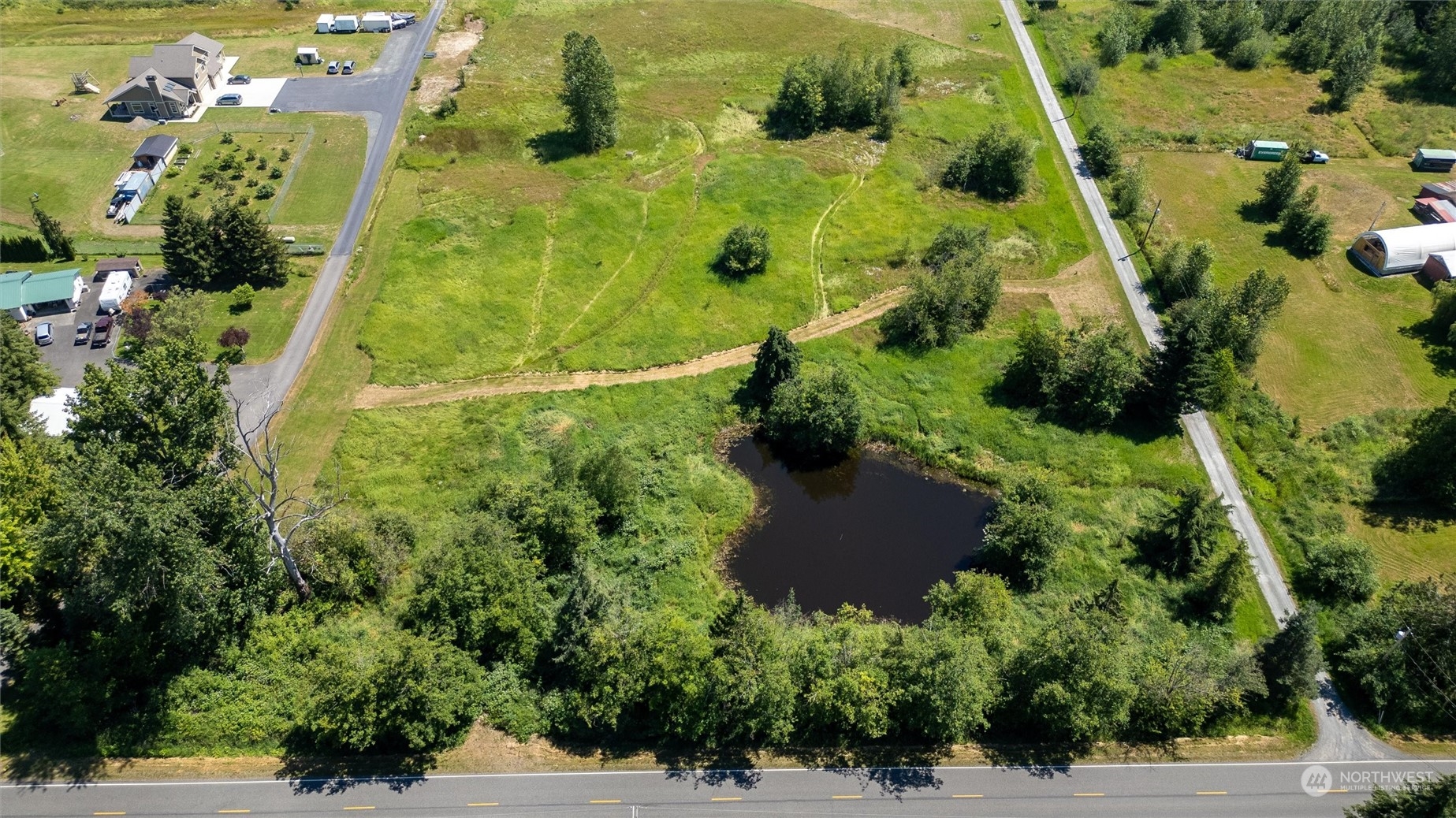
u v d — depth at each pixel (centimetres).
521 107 14300
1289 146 13650
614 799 6550
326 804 6475
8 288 10425
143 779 6588
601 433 9525
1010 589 8156
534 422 9531
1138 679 7000
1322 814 6569
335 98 14625
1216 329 9869
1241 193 12975
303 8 17250
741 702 6644
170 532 6288
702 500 8988
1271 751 6944
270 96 14650
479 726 6950
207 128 13838
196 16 16900
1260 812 6575
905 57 14962
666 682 6575
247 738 6788
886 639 7112
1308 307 11088
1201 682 6875
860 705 6625
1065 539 8175
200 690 6912
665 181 12938
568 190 12606
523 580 7406
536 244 11712
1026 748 6925
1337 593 8012
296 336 10362
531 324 10750
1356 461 9256
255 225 10719
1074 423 9712
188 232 10544
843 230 12269
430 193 12481
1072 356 9744
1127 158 13712
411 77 15238
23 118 13812
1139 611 7925
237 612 7188
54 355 10088
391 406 9650
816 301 11244
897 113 14100
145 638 6838
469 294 10981
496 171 12938
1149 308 11138
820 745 6894
